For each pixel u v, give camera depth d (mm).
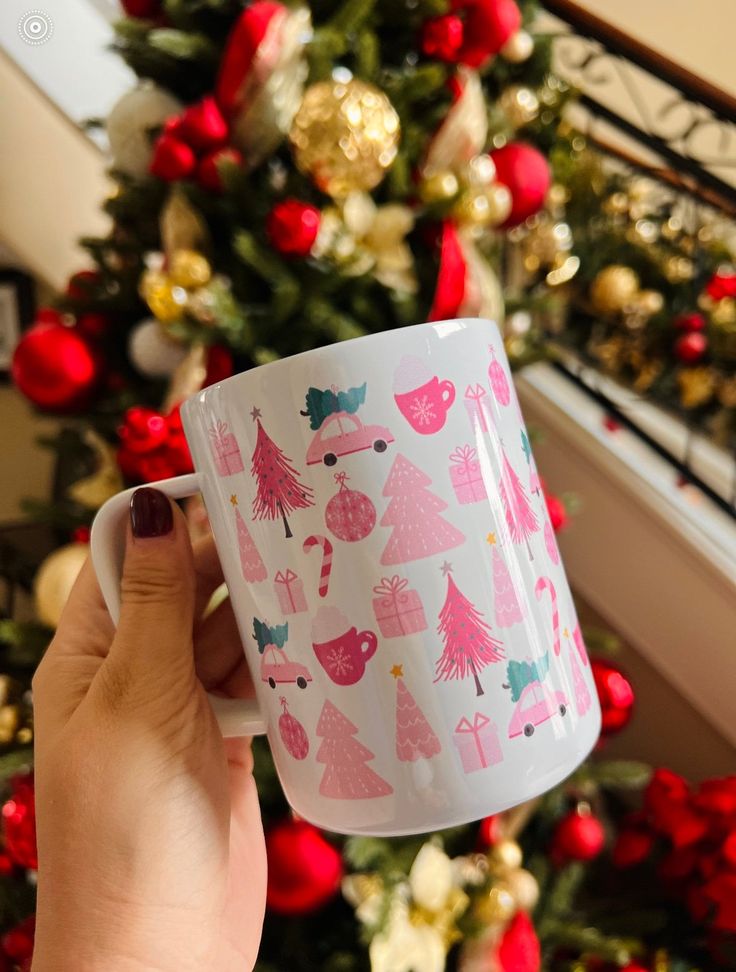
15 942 930
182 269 882
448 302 958
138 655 556
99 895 532
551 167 1421
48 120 1298
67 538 1667
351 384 445
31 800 911
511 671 463
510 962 932
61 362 950
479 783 457
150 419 849
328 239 924
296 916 959
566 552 1624
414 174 1020
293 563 465
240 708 596
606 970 1112
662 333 2068
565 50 2006
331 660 461
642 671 1593
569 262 1536
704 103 1548
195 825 562
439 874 934
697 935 1200
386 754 457
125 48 991
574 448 1595
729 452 2037
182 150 879
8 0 1284
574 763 491
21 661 1034
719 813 1127
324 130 872
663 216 2209
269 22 856
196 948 562
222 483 494
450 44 963
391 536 448
